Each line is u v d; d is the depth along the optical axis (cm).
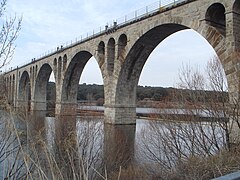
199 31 2411
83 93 7169
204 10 2364
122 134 2594
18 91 7362
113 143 1859
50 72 6359
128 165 1507
